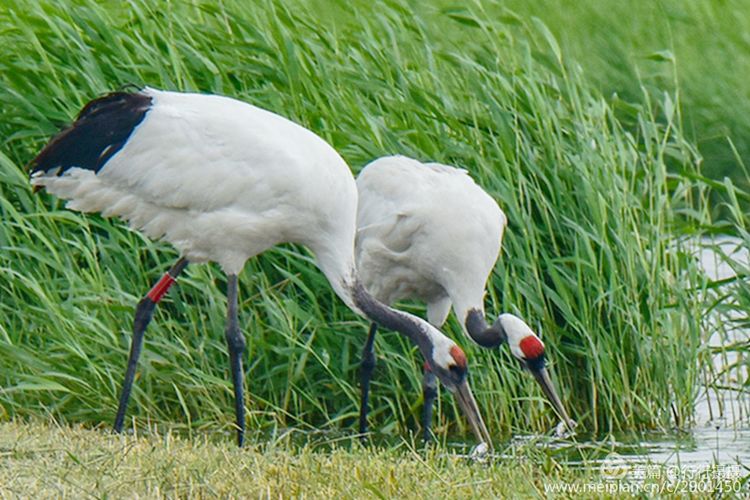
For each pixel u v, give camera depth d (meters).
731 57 22.80
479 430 11.16
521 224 12.83
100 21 13.35
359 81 13.50
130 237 12.60
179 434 11.47
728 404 13.79
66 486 8.43
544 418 12.86
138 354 11.29
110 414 11.84
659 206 13.62
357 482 8.91
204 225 11.16
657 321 13.30
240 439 11.22
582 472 10.13
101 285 12.18
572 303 13.09
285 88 13.41
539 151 13.48
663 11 23.06
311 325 12.60
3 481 8.49
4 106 13.20
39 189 11.52
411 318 11.50
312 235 11.45
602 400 13.00
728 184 13.98
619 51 22.25
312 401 12.50
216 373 12.53
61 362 11.93
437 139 13.44
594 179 13.23
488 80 13.59
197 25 13.65
